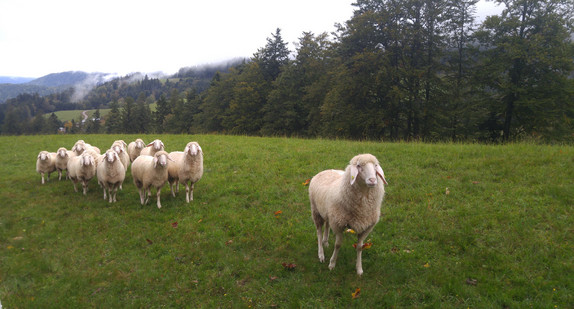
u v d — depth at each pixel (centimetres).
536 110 2064
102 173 842
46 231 698
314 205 558
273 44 4309
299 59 3691
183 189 945
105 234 679
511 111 2272
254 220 698
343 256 538
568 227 550
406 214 661
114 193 880
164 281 509
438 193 745
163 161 750
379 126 2386
